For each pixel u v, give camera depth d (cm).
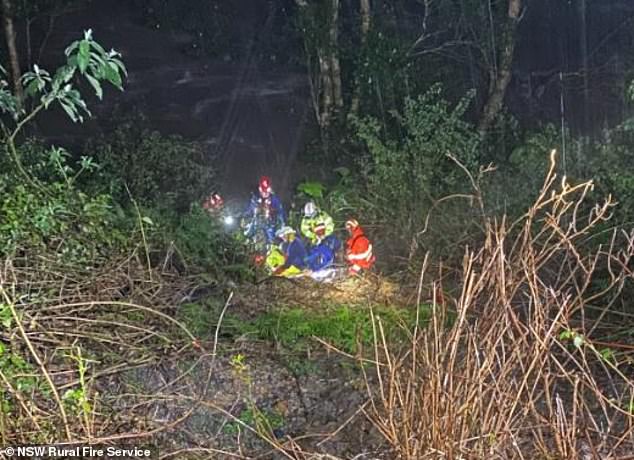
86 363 459
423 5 1314
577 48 1409
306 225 686
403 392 368
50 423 406
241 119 1472
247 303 618
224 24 1723
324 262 674
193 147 1077
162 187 963
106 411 433
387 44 1151
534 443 363
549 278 596
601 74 1338
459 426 327
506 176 890
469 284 338
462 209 793
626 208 684
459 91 1237
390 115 1149
